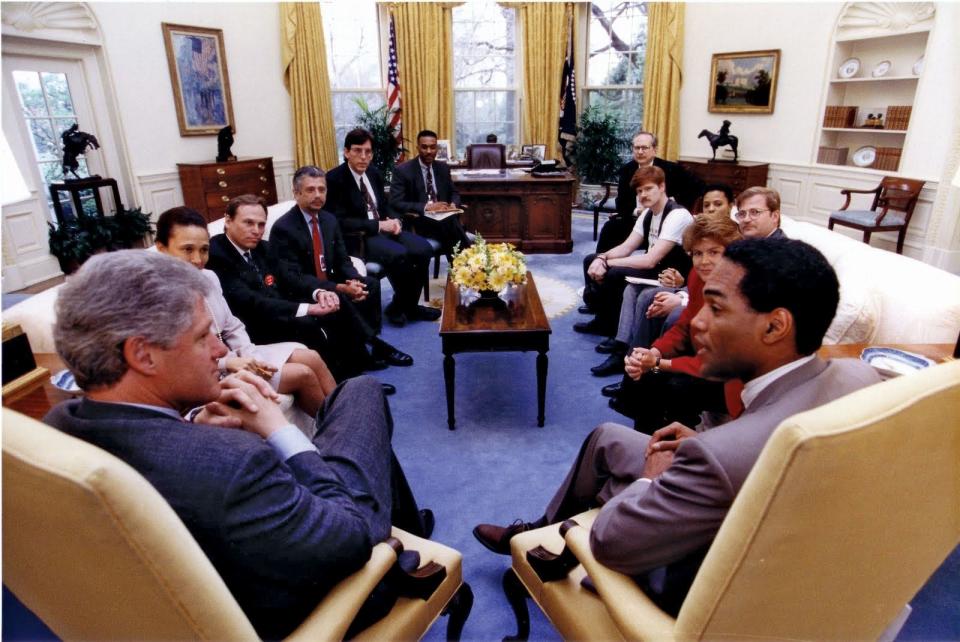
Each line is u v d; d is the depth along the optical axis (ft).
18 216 17.39
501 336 8.80
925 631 5.45
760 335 3.41
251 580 3.24
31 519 2.53
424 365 11.74
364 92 26.27
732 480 3.16
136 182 20.36
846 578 2.98
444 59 25.79
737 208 9.04
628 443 5.12
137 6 19.74
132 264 3.01
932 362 5.71
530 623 5.70
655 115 25.84
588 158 25.76
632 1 25.57
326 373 7.98
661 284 9.98
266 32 23.57
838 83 21.56
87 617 2.99
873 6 19.85
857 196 21.04
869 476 2.58
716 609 2.92
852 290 7.56
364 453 4.47
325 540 3.34
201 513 2.96
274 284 9.91
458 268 9.61
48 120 18.17
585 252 20.54
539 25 25.49
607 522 3.74
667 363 7.07
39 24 17.22
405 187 16.25
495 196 19.94
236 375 3.88
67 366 3.01
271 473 3.18
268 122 24.35
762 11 22.76
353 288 10.73
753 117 24.12
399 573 4.07
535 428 9.30
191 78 21.47
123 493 2.36
